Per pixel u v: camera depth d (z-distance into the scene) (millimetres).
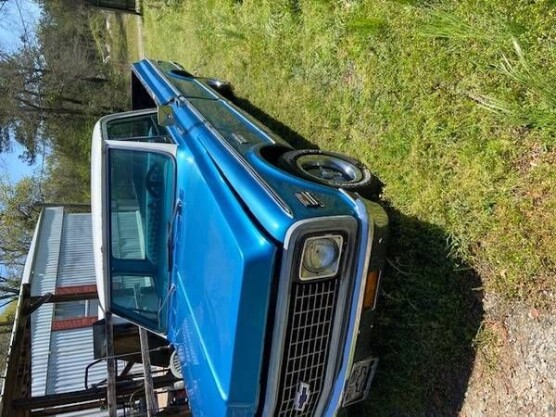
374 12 3568
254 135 3719
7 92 17328
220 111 4438
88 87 18625
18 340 4711
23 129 18422
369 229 2541
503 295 2467
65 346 7820
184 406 4004
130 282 3551
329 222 2422
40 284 9430
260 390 2471
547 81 2318
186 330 2996
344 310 2566
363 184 3273
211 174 2992
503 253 2467
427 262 2902
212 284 2611
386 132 3400
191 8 8797
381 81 3475
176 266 3234
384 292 3102
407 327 2975
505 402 2400
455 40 2865
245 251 2340
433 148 2986
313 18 4398
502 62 2576
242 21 6191
